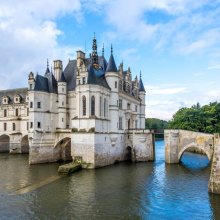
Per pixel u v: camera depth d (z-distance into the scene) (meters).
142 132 71.44
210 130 87.88
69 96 72.06
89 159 58.41
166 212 31.88
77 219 29.77
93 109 60.56
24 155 84.62
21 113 91.62
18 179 48.78
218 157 38.06
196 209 32.66
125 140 73.56
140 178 49.28
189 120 93.38
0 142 95.38
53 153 69.12
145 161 70.56
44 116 68.12
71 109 71.62
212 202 34.81
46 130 68.25
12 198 37.31
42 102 67.88
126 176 50.97
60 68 74.25
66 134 68.56
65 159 70.62
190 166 61.84
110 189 41.72
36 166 62.69
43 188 42.41
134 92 85.44
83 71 62.03
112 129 66.19
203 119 90.69
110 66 67.81
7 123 93.00
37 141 66.50
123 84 75.56
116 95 67.69
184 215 30.94
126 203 35.06
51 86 70.69
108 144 64.56
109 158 64.56
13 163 67.69
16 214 31.41
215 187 38.22
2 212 32.06
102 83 64.38
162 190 41.03
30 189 41.88
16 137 90.38
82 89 61.03
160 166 62.28
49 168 59.94
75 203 35.09
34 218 30.14
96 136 59.09
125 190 41.16
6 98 95.56
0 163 67.62
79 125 60.34
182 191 40.28
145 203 35.00
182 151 64.31
